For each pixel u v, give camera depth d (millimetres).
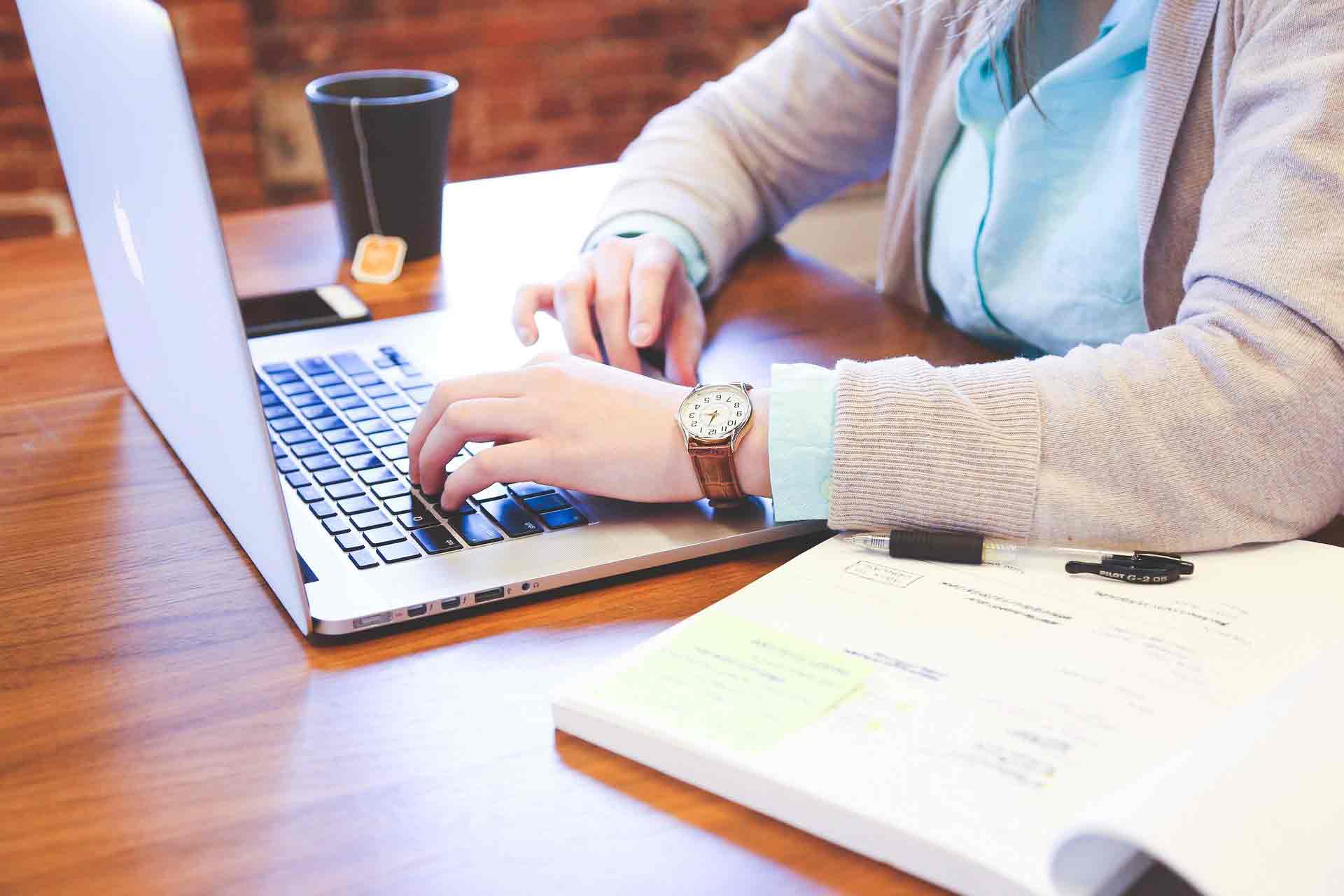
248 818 520
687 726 534
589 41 2668
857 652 584
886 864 481
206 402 682
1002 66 966
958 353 994
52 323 1084
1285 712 475
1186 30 830
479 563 688
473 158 2703
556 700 563
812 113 1215
